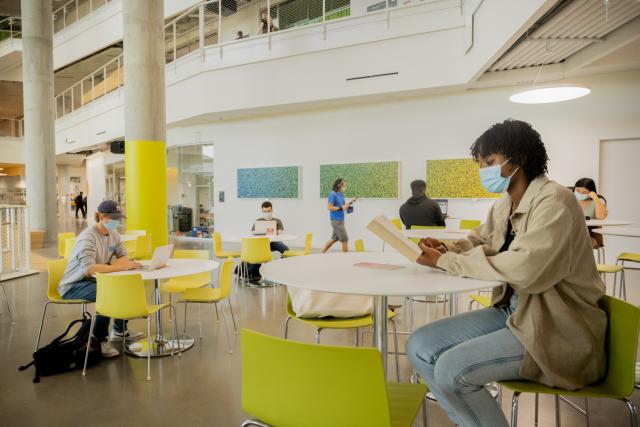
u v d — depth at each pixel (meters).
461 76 7.54
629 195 7.50
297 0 9.28
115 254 4.07
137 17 7.58
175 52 11.28
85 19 15.53
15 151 20.50
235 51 9.82
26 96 11.70
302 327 4.36
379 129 9.39
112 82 14.21
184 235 13.02
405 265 2.01
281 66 9.27
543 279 1.43
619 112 7.39
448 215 8.72
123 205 18.27
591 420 2.48
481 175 1.75
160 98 7.83
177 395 2.90
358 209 9.71
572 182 7.73
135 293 3.15
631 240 7.50
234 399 2.84
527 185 1.69
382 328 2.06
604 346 1.51
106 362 3.52
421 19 7.82
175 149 13.06
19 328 4.45
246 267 6.72
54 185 12.00
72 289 3.73
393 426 1.35
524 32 5.36
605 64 6.84
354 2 8.72
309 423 1.15
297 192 10.46
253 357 1.22
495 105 8.29
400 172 9.18
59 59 16.84
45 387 3.03
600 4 4.92
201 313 4.96
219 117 11.05
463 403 1.46
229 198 11.70
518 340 1.47
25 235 7.57
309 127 10.28
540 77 7.47
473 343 1.49
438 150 8.81
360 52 8.41
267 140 10.93
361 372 1.07
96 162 21.05
